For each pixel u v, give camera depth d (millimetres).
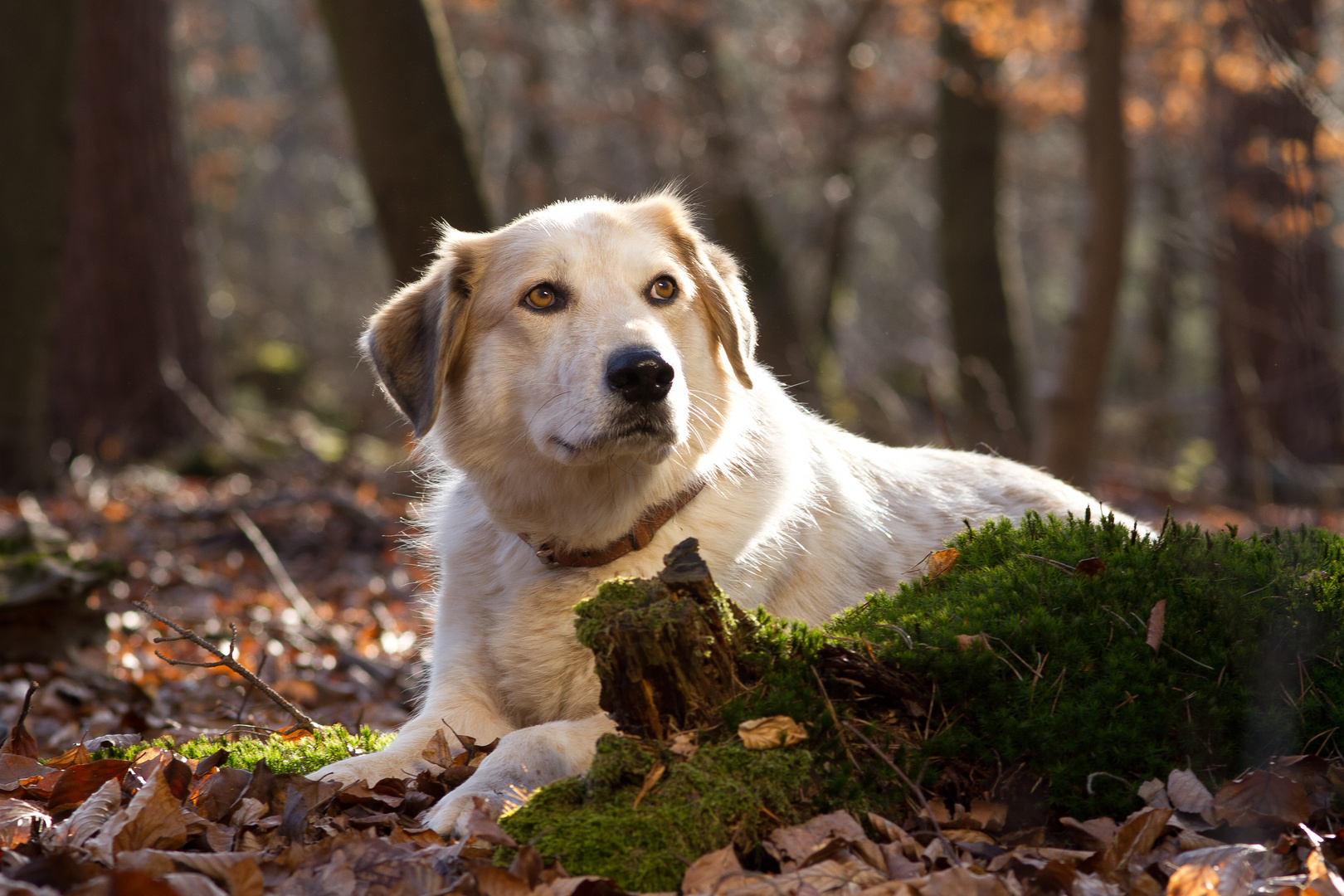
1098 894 2525
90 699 5598
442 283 3916
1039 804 2953
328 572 9555
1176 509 14016
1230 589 3297
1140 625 3209
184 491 13641
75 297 15898
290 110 30594
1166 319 28516
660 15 20094
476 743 3666
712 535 3758
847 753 2877
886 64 22922
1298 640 3225
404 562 9555
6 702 5488
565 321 3684
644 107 21844
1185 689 3086
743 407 4004
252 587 8898
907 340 34156
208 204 32688
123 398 16125
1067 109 17703
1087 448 12734
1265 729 3078
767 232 19953
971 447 15891
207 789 3217
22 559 6402
